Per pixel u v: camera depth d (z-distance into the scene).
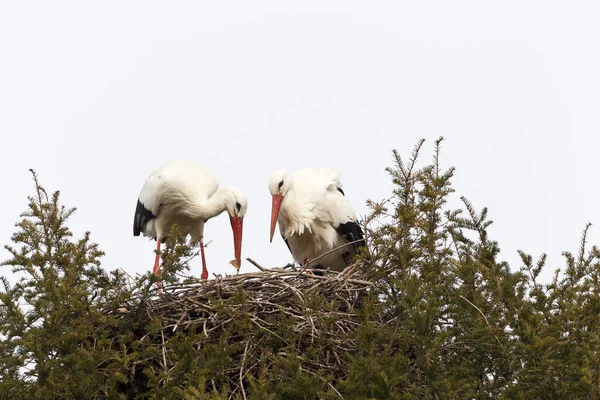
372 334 10.84
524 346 10.57
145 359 12.25
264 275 14.18
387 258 13.27
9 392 10.98
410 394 10.50
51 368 10.89
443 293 11.88
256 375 12.38
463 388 10.64
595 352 10.98
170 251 12.74
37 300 11.50
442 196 13.25
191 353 11.16
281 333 12.42
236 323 12.40
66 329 11.50
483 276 11.94
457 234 12.83
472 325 11.73
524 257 12.35
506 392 10.80
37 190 12.87
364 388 10.12
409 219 13.00
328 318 12.17
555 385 10.64
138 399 12.34
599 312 11.80
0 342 11.38
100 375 11.39
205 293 13.51
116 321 12.19
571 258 12.73
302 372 11.05
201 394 9.95
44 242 12.56
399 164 13.51
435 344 10.77
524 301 11.46
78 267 12.31
